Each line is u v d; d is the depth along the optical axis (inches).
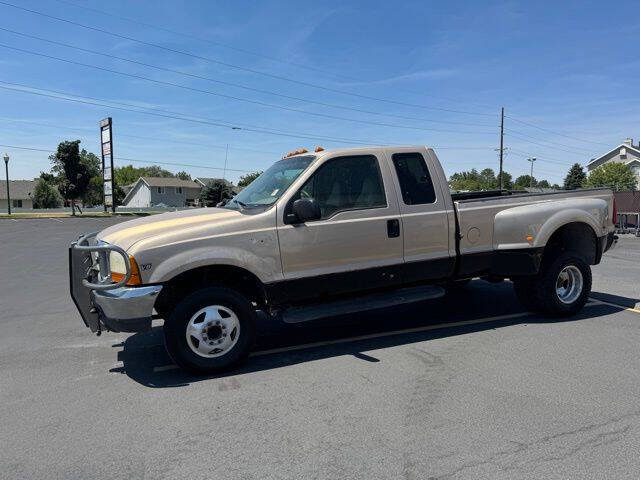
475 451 130.4
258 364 201.3
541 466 123.0
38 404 167.8
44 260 583.2
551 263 251.1
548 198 257.1
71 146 2180.1
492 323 251.0
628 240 744.3
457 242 231.3
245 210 204.8
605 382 172.9
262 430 145.3
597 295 312.8
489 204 239.0
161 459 131.3
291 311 204.7
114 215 1815.9
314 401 163.8
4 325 279.1
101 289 181.8
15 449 138.0
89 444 139.9
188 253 184.1
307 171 205.0
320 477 121.1
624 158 2755.9
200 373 189.9
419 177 227.9
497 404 157.3
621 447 130.9
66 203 2623.0
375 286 217.3
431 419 148.6
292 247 199.6
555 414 149.9
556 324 246.4
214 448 136.0
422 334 235.9
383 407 157.6
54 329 268.2
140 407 163.5
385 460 127.5
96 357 217.8
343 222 207.3
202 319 188.7
